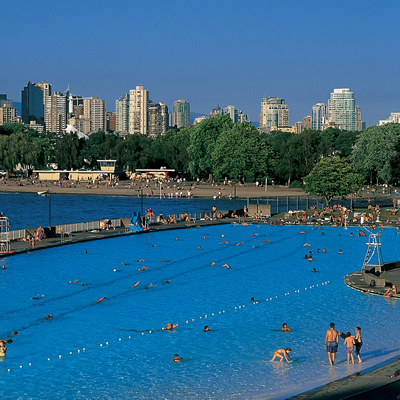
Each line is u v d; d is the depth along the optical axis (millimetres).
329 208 130250
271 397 33812
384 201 155625
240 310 52688
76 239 92375
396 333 45250
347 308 52906
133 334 45875
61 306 53688
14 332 45938
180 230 108000
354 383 33438
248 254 82875
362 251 85750
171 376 37469
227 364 39312
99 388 35781
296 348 42344
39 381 36844
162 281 64562
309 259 78000
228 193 190125
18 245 86000
